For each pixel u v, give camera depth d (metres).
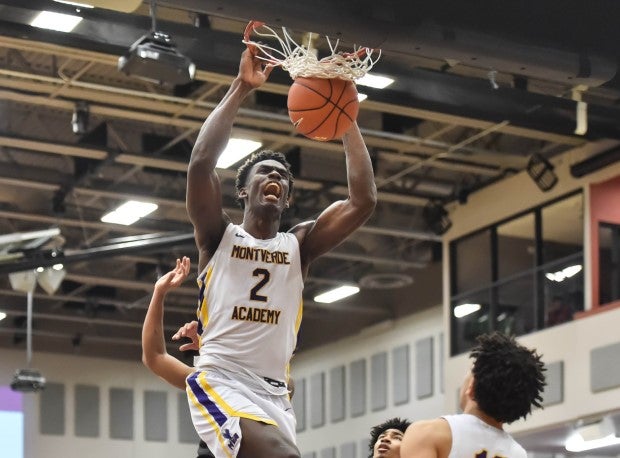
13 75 14.61
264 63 5.05
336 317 25.00
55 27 11.94
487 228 18.94
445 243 19.75
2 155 17.70
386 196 19.16
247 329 4.65
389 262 21.16
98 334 25.70
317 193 18.62
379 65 13.48
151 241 15.00
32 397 25.30
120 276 22.25
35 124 17.09
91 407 25.73
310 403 25.48
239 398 4.55
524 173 18.30
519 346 4.46
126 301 24.05
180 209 19.78
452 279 19.58
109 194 17.92
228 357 4.62
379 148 17.38
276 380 4.68
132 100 15.34
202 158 4.71
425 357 22.22
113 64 13.49
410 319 22.84
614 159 16.45
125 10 9.32
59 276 18.52
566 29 11.03
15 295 23.95
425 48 10.40
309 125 5.00
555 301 17.47
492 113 14.23
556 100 14.49
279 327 4.70
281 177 4.84
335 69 4.98
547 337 17.27
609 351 16.17
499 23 10.67
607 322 16.28
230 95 4.85
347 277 22.70
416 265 21.38
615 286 16.84
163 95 15.02
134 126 17.31
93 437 25.61
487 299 18.78
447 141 17.70
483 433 4.39
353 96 5.03
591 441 16.66
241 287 4.68
